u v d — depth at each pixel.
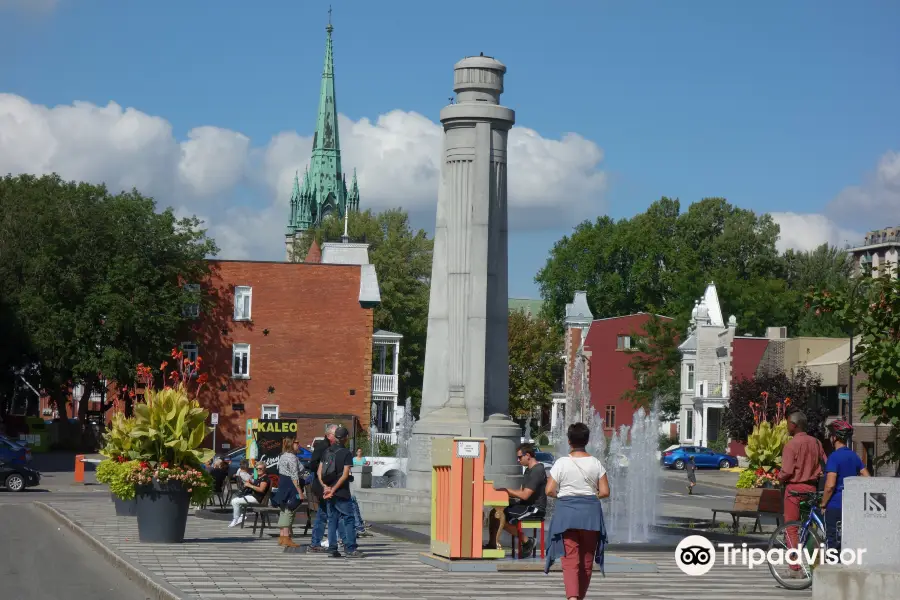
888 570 12.21
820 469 15.92
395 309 100.75
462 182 28.36
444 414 27.86
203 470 21.69
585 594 13.37
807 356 79.75
